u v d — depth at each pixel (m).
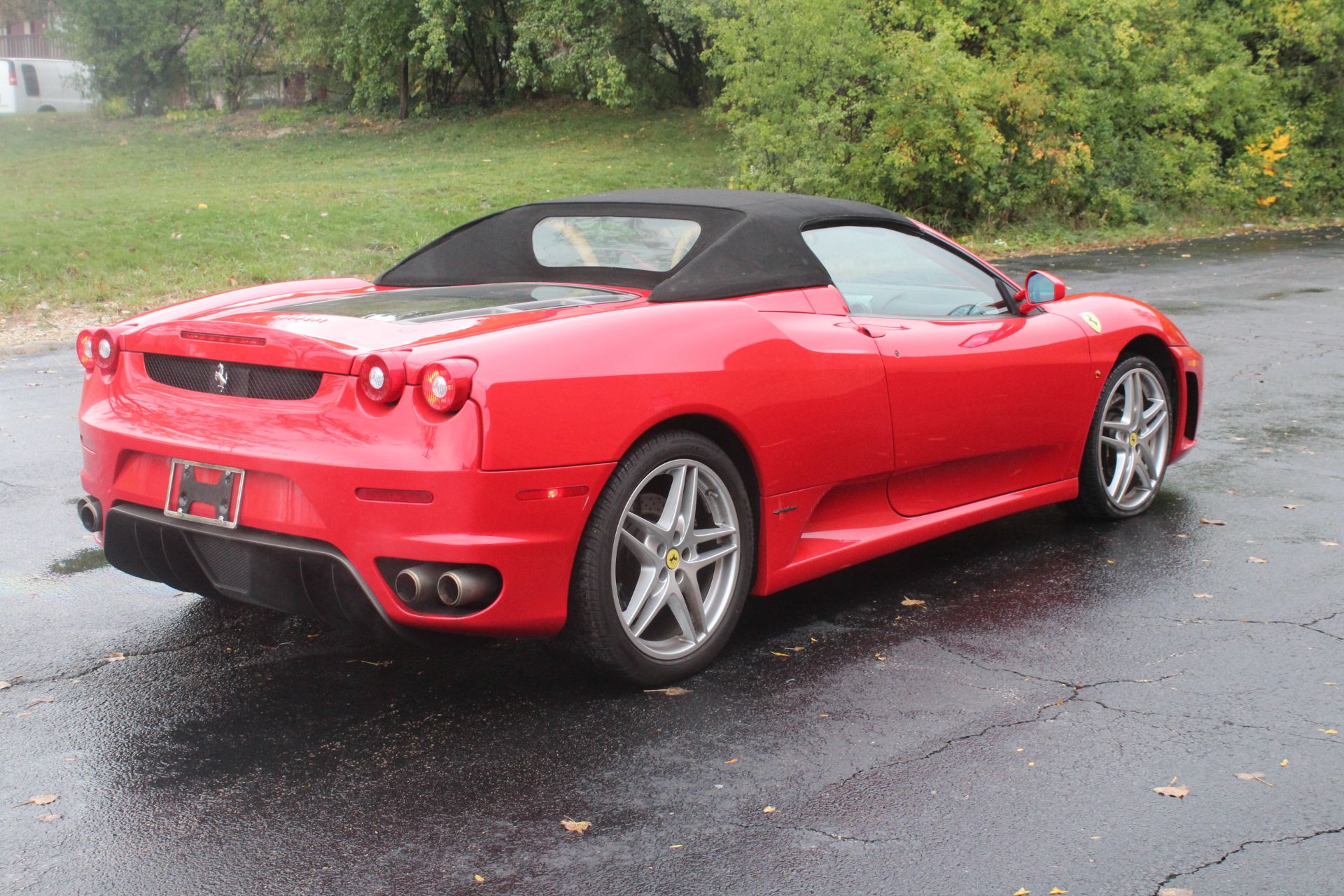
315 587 2.97
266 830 2.55
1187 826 2.54
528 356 2.92
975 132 17.67
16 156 25.20
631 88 27.70
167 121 32.16
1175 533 4.72
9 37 47.34
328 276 12.36
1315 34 23.89
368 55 29.88
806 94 18.03
